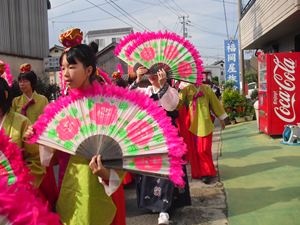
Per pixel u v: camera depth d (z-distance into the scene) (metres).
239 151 8.48
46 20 19.19
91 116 2.39
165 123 2.36
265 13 13.14
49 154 2.52
